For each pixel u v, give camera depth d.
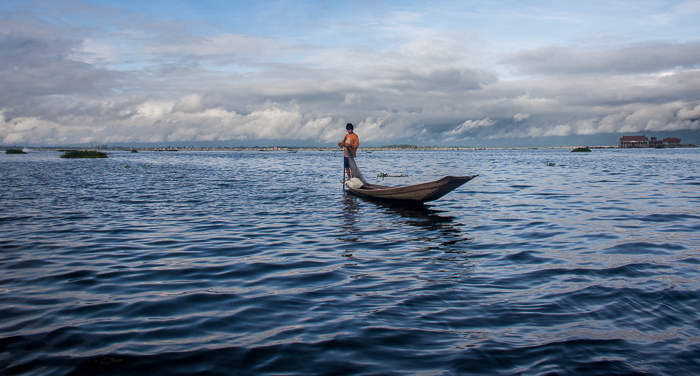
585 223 9.70
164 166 44.84
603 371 3.21
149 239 8.38
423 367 3.29
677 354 3.46
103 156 77.12
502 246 7.61
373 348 3.62
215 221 10.52
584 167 36.50
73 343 3.70
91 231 9.19
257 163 54.25
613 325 4.05
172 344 3.71
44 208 12.68
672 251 6.97
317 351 3.57
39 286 5.37
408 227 9.62
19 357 3.43
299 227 9.71
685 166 37.03
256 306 4.66
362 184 16.66
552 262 6.42
